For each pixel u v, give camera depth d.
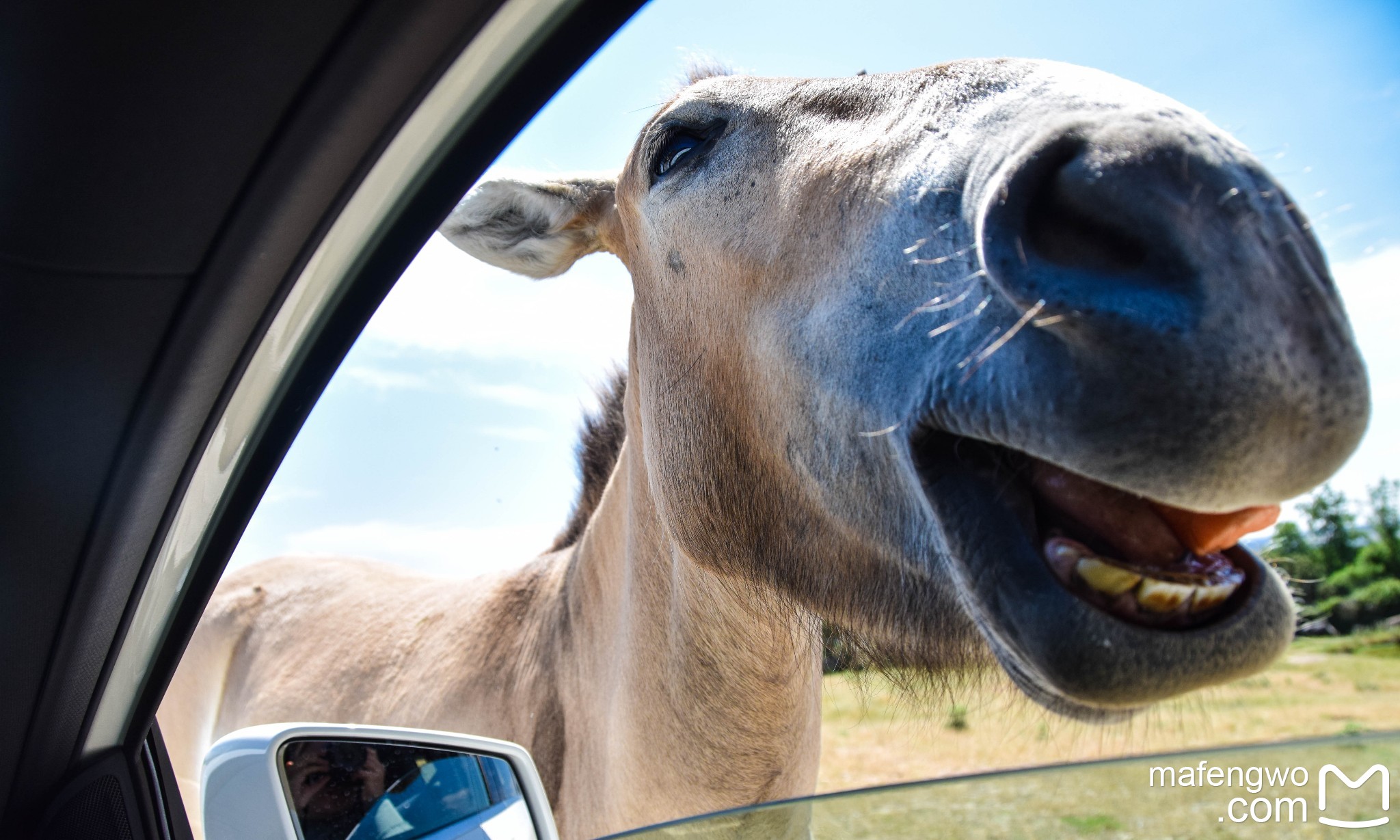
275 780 0.54
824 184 0.48
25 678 0.40
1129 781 0.48
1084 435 0.29
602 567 0.80
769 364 0.52
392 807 0.62
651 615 0.69
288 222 0.34
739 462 0.58
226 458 0.43
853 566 0.51
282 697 1.14
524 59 0.36
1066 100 0.34
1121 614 0.31
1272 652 0.30
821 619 0.55
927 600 0.46
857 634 0.53
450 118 0.36
